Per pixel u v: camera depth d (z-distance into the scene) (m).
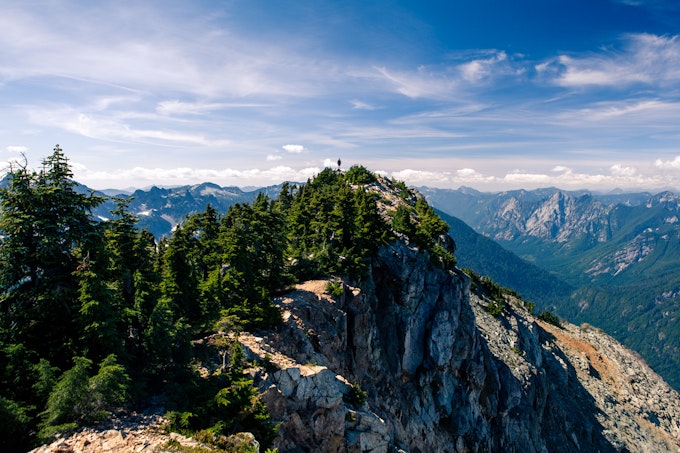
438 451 54.38
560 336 120.19
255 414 22.89
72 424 18.48
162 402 22.22
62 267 24.27
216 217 52.31
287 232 61.44
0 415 17.14
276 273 45.91
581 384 96.88
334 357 40.94
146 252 30.97
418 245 65.00
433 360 57.03
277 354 30.97
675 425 97.12
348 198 58.41
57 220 23.41
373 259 58.41
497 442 64.31
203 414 21.70
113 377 19.91
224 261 37.22
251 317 33.69
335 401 30.30
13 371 19.81
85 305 22.09
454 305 61.62
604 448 80.31
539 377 77.19
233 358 24.50
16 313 22.69
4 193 22.50
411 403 54.38
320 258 51.69
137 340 26.89
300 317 39.91
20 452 17.41
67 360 22.33
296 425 27.53
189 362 26.36
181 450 18.48
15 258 22.92
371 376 49.78
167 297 31.83
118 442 18.48
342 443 30.09
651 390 107.88
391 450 34.03
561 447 74.12
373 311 53.91
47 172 23.64
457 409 58.09
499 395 67.25
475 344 65.62
